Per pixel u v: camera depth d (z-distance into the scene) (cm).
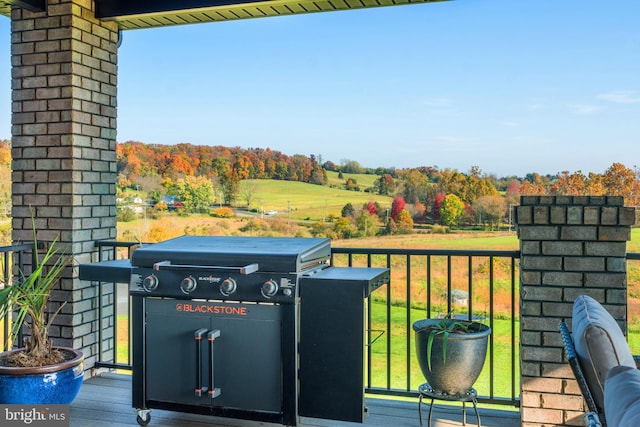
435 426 343
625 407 140
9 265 438
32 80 431
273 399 317
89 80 438
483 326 328
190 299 327
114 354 459
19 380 329
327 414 313
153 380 337
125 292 989
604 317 197
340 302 309
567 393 319
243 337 319
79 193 429
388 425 346
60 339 431
